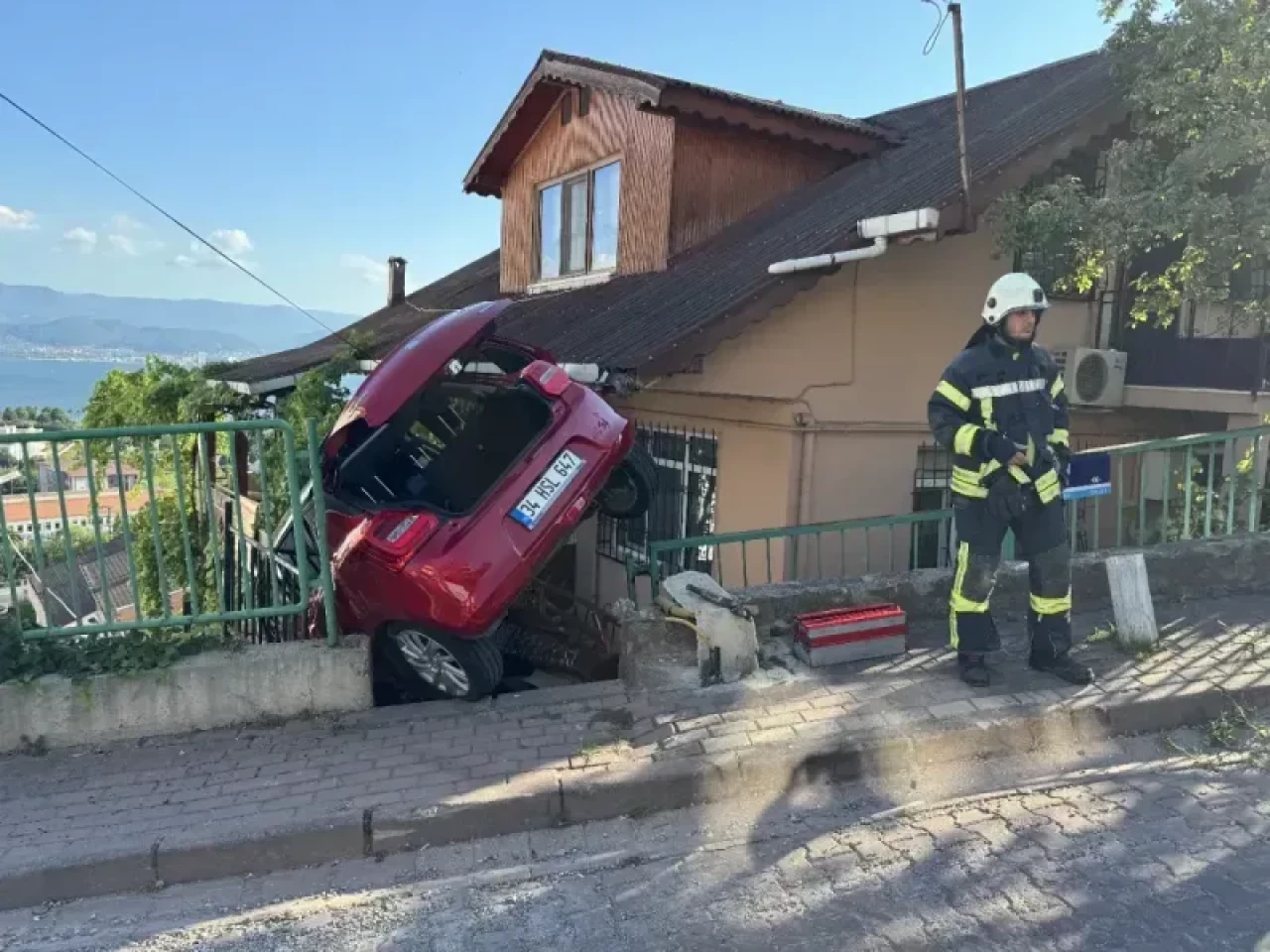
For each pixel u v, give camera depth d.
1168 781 3.67
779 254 7.39
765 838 3.47
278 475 6.73
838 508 7.61
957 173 6.80
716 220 9.93
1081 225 6.14
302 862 3.50
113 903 3.32
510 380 5.89
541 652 7.94
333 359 9.32
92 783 3.93
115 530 5.60
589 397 5.38
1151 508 8.09
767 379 7.18
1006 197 6.53
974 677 4.38
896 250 7.48
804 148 10.16
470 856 3.51
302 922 3.12
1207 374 7.29
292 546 5.12
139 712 4.37
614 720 4.30
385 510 4.72
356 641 4.64
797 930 2.87
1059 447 4.24
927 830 3.42
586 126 10.98
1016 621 5.34
